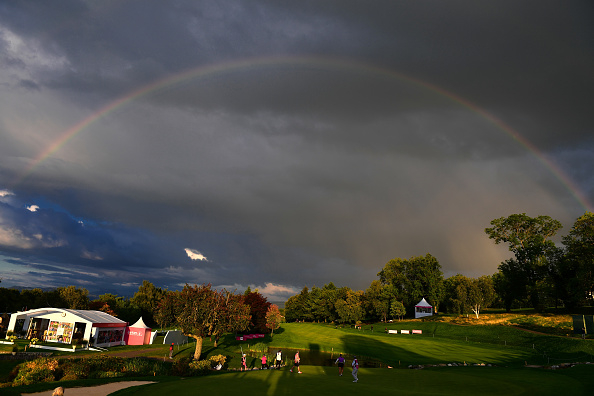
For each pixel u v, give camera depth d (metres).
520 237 114.44
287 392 24.55
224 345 74.75
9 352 43.69
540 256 102.00
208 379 30.67
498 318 98.31
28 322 61.16
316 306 152.12
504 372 39.97
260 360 55.28
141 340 69.44
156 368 39.62
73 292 106.00
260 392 24.34
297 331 105.62
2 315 70.94
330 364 55.81
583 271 82.81
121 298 120.50
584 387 30.25
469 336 85.31
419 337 87.38
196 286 54.03
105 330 63.22
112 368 35.97
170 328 112.69
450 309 122.88
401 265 153.12
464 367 49.22
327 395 23.84
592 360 52.81
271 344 80.06
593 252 83.00
